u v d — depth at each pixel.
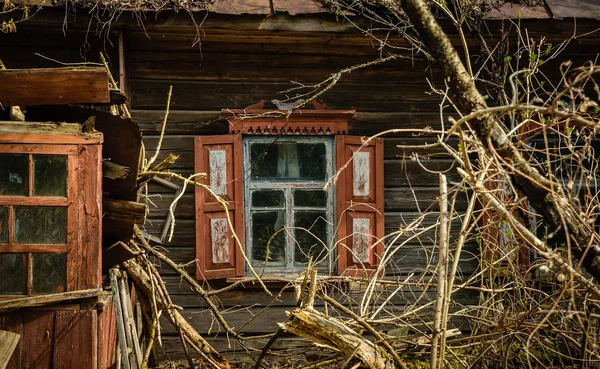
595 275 3.27
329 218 6.58
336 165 6.48
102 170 4.54
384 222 6.64
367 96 6.67
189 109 6.44
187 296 6.39
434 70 6.74
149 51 6.39
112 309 4.89
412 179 6.69
